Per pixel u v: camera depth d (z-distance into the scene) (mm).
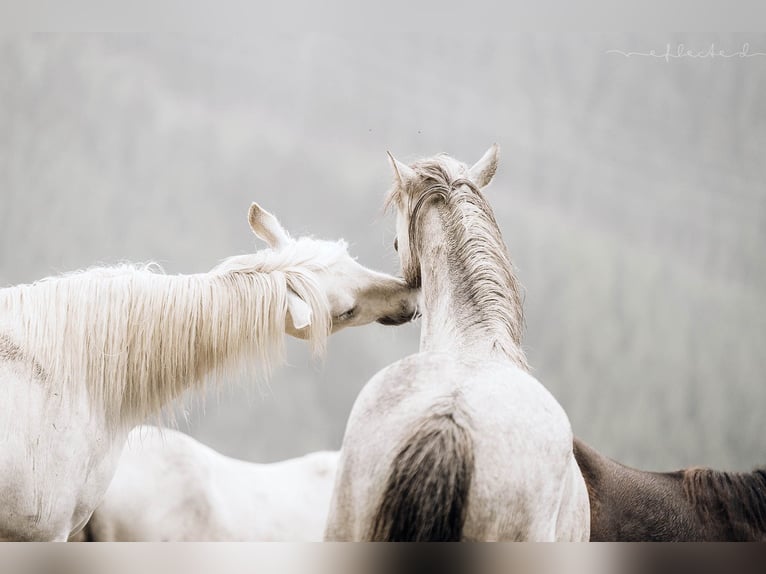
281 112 23484
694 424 20297
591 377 21422
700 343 20953
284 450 21469
